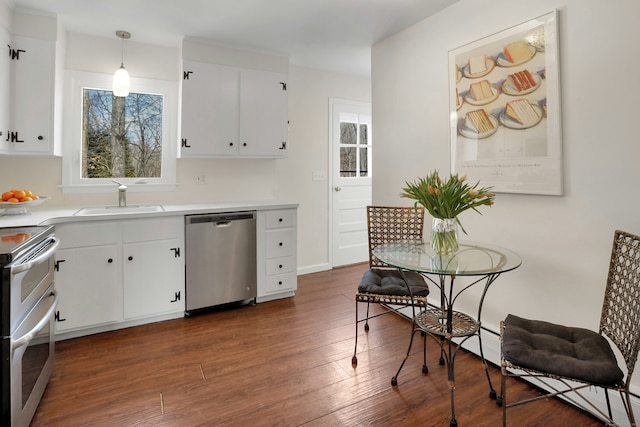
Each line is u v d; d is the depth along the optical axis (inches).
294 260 133.4
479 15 91.1
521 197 82.4
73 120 117.2
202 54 124.6
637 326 50.2
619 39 64.9
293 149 159.0
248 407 70.2
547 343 57.7
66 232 94.7
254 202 135.6
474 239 93.5
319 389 76.2
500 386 77.5
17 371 56.8
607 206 67.5
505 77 83.7
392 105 121.3
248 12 104.9
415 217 101.0
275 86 138.7
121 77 107.5
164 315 111.8
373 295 83.4
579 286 72.3
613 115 66.1
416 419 66.9
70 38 116.1
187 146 123.3
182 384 77.7
